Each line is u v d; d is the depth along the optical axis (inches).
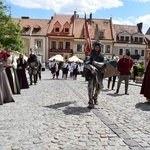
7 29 1186.0
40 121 225.5
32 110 274.8
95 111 273.9
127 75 449.7
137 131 199.8
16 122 220.7
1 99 306.5
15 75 414.9
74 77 920.9
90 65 289.3
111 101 353.1
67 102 334.3
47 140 174.6
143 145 167.2
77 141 173.6
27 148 159.0
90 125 214.8
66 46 2236.7
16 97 374.6
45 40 2218.3
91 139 178.2
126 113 269.0
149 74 345.4
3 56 315.9
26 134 187.0
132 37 2321.6
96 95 315.6
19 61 506.3
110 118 242.5
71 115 251.6
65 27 2231.8
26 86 512.1
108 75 332.8
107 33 2289.6
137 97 406.0
